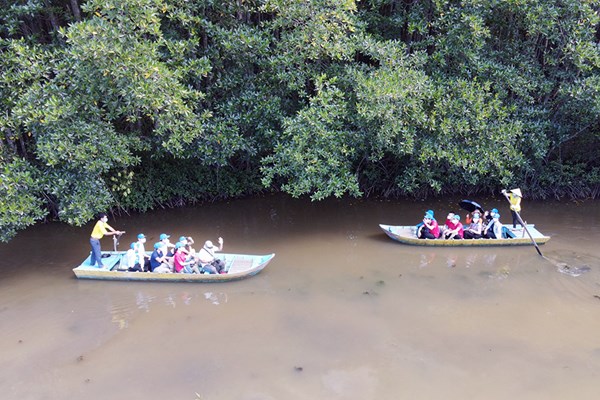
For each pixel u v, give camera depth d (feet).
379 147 46.21
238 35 44.60
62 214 40.01
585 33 49.26
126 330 33.14
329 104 44.57
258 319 34.42
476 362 29.55
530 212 56.70
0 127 38.70
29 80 40.37
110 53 36.04
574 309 35.37
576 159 61.00
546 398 26.45
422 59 46.29
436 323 33.78
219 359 30.04
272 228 52.31
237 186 60.54
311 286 39.11
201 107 48.88
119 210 54.80
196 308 35.94
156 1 38.83
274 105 47.96
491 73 50.24
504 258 44.11
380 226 48.91
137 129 47.16
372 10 50.16
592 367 28.96
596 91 48.14
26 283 39.52
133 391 27.27
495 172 53.67
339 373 28.68
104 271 39.32
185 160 56.49
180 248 39.81
